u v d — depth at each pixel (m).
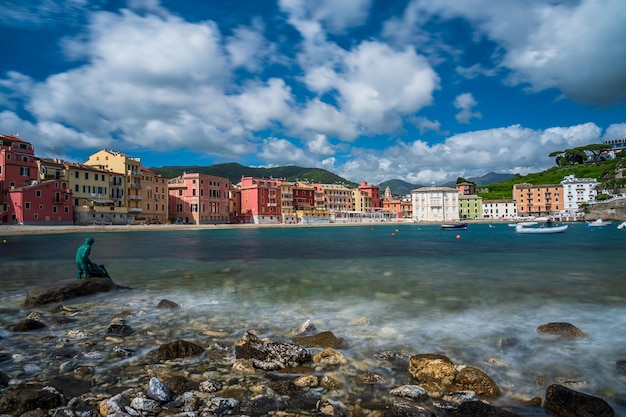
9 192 88.81
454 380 8.52
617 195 174.00
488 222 198.25
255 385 8.34
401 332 12.36
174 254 42.06
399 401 7.61
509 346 10.91
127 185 119.50
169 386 8.13
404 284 21.56
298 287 20.72
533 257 37.84
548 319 13.94
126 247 53.03
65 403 7.60
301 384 8.39
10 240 68.31
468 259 35.75
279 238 78.94
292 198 174.75
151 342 11.43
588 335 11.92
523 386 8.48
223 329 12.80
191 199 138.38
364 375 8.86
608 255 39.78
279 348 10.24
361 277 24.31
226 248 51.19
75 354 10.30
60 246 54.84
